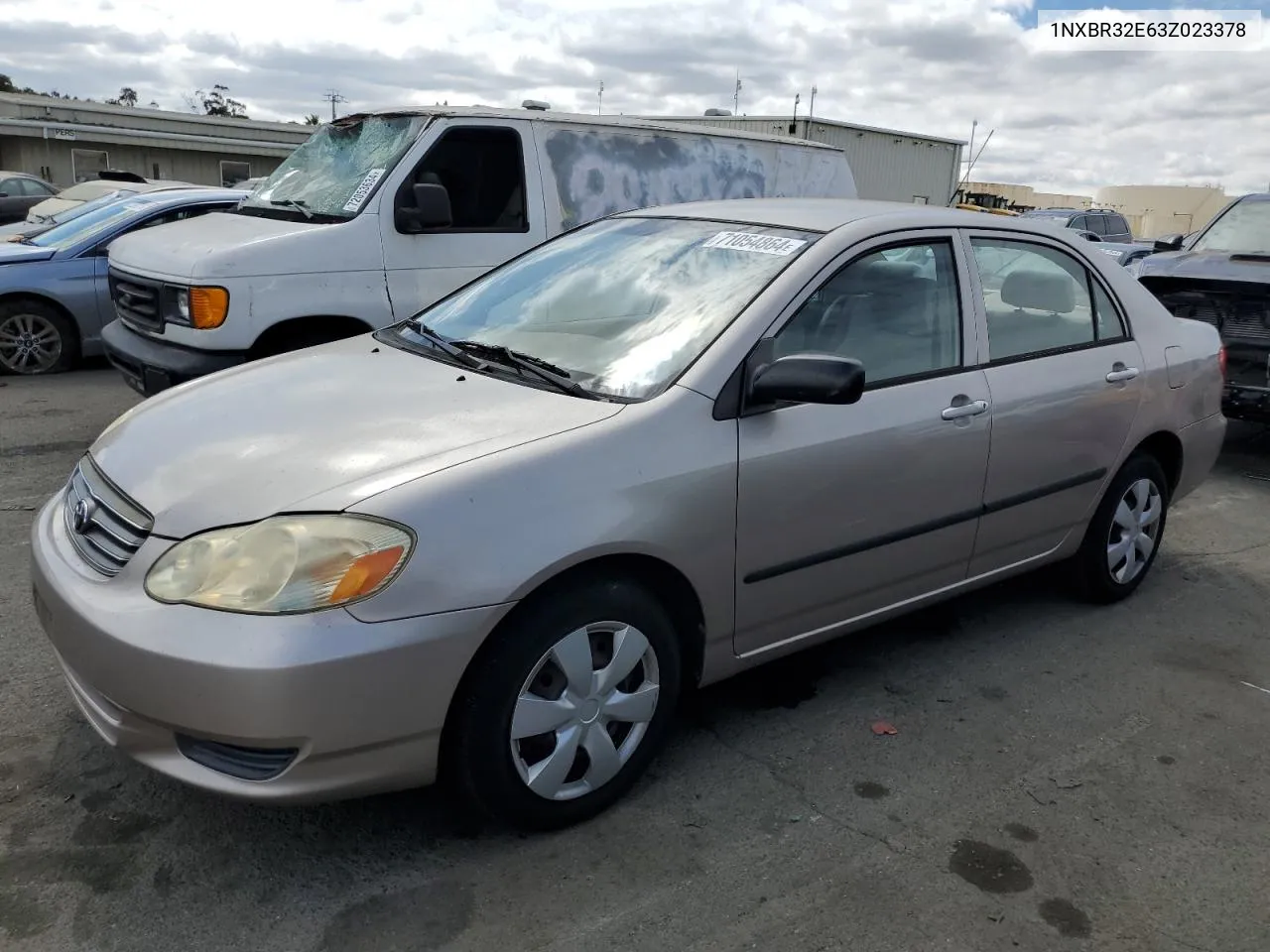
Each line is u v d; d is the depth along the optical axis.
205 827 2.75
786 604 3.19
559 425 2.75
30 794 2.85
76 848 2.65
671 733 3.35
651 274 3.50
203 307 5.50
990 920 2.53
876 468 3.27
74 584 2.56
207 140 32.56
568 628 2.64
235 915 2.44
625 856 2.71
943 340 3.60
